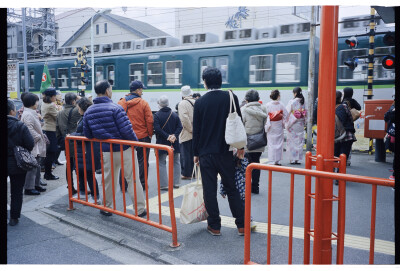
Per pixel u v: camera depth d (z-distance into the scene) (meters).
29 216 4.96
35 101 5.85
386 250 3.63
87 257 3.66
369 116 8.29
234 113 3.81
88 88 18.39
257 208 5.07
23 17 21.06
